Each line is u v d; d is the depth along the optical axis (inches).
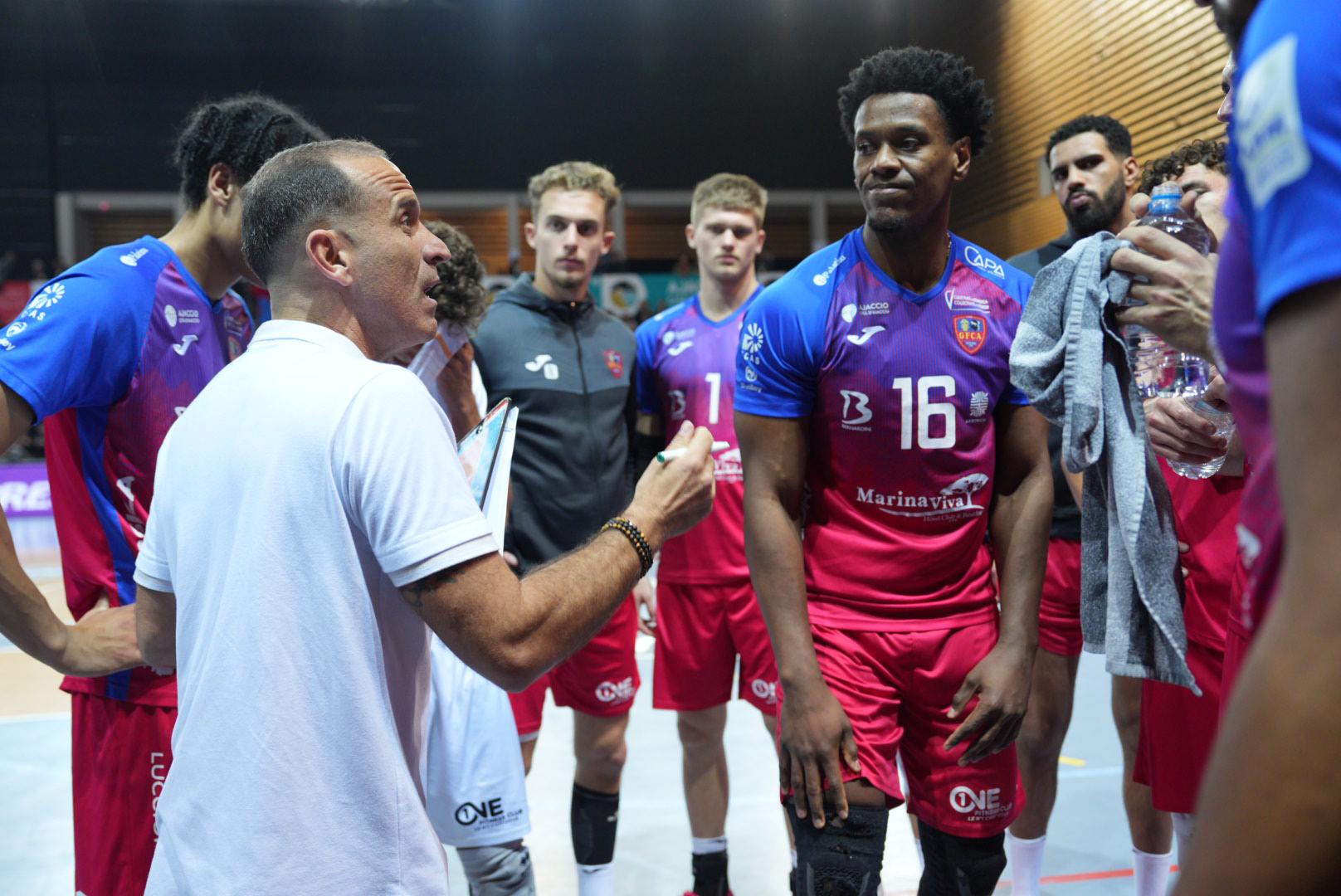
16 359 61.5
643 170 687.7
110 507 69.9
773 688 125.1
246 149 69.6
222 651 46.2
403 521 45.4
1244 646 62.2
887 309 72.7
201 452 49.2
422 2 638.5
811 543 78.3
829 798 69.6
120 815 69.2
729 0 653.9
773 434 74.1
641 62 677.3
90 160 657.0
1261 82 21.1
